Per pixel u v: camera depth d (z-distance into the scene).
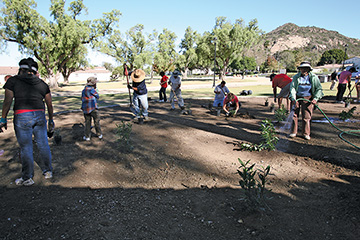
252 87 25.27
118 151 4.78
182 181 3.60
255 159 4.39
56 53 28.48
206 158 4.43
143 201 3.06
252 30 41.78
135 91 7.09
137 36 33.41
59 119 7.84
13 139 5.64
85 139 5.43
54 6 25.91
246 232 2.48
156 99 13.55
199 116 8.24
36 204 2.97
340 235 2.41
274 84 8.23
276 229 2.51
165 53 41.94
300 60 95.00
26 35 24.75
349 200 3.01
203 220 2.68
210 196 3.18
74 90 26.19
